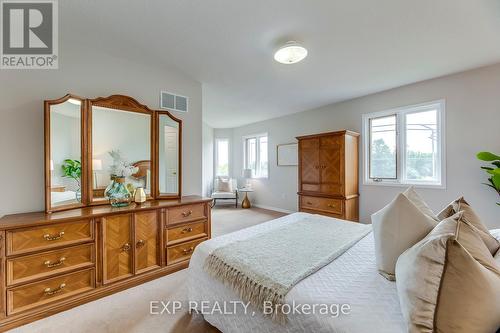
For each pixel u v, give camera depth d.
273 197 5.57
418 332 0.73
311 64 2.61
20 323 1.54
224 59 2.50
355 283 1.08
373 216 1.32
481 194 2.74
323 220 2.15
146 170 2.55
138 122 2.51
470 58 2.48
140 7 1.67
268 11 1.71
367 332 0.79
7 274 1.51
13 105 1.86
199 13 1.74
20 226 1.54
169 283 2.11
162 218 2.26
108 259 1.93
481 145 2.72
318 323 0.89
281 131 5.32
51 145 1.93
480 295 0.69
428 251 0.79
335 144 3.52
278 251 1.42
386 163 3.58
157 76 2.71
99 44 2.19
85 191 2.12
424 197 3.15
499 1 1.59
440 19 1.80
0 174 1.80
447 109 2.94
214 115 5.21
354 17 1.78
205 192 6.32
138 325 1.56
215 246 1.55
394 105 3.42
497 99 2.62
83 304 1.78
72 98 2.04
